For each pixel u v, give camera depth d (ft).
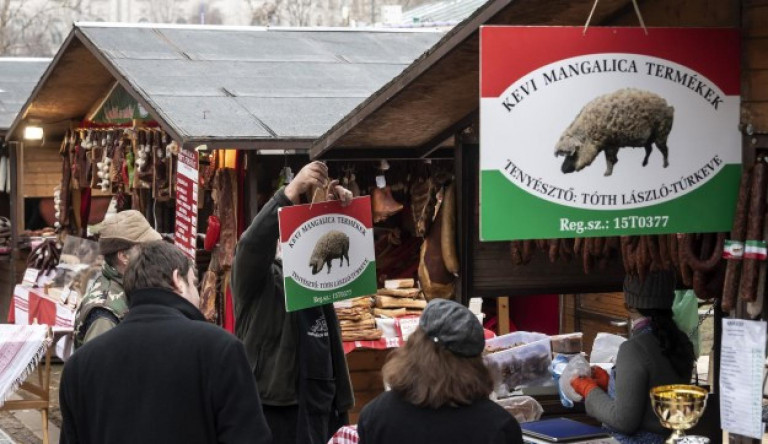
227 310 32.83
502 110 14.26
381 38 45.50
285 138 31.94
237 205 33.32
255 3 176.04
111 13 175.63
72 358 14.78
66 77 41.57
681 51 14.61
